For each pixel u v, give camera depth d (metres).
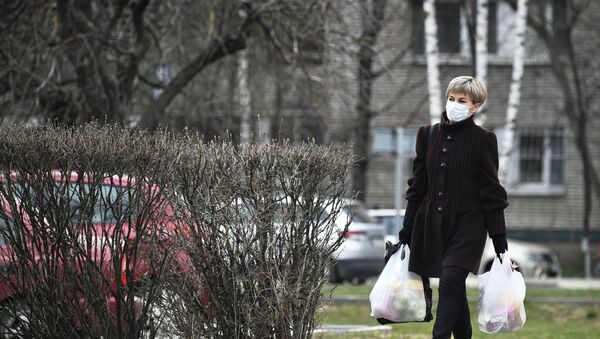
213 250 21.55
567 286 78.25
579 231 110.81
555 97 111.56
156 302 21.94
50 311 21.89
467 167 23.34
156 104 48.84
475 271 23.08
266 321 21.72
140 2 46.09
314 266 21.97
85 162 21.30
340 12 54.09
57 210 21.48
